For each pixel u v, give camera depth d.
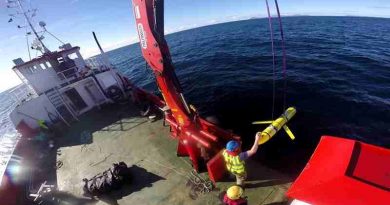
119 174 7.79
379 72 18.12
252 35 50.75
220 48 39.22
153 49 5.75
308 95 15.12
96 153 10.38
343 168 3.59
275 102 14.74
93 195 7.84
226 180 7.13
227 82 19.91
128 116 12.89
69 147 11.46
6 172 9.18
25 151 11.33
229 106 15.31
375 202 3.07
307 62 22.73
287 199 6.23
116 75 15.88
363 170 3.51
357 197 3.21
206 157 7.24
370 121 11.69
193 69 27.36
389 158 3.61
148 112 12.36
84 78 14.30
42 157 11.10
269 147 10.30
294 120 12.44
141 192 7.56
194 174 7.68
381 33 42.94
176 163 8.47
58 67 14.50
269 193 6.52
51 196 8.32
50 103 13.77
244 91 17.19
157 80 6.52
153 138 10.35
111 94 14.98
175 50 48.88
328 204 3.33
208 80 21.77
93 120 13.49
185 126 7.20
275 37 43.09
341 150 3.99
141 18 5.64
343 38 36.97
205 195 6.84
